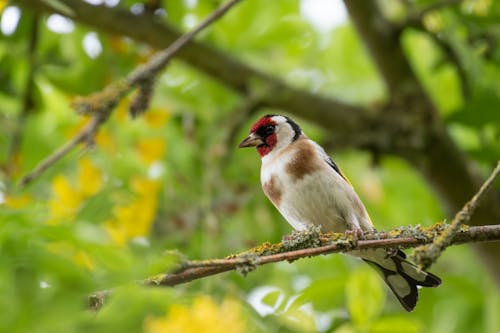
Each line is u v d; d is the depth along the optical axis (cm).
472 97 1130
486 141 1186
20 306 380
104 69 1205
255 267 548
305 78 1400
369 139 1183
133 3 1139
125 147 1140
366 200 1285
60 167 1017
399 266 807
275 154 938
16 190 940
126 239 979
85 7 1070
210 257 1091
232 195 1149
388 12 1348
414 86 1188
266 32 1307
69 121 1214
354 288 825
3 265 393
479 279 1242
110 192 769
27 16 1138
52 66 1199
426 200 1309
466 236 586
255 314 602
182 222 1120
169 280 526
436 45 1154
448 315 1143
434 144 1163
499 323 1109
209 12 1248
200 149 1225
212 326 443
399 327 816
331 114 1189
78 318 386
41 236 409
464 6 1227
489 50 1147
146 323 402
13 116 1210
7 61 1198
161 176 1180
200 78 1284
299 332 784
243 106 1184
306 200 882
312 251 578
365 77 1402
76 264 401
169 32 1113
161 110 1167
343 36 1402
